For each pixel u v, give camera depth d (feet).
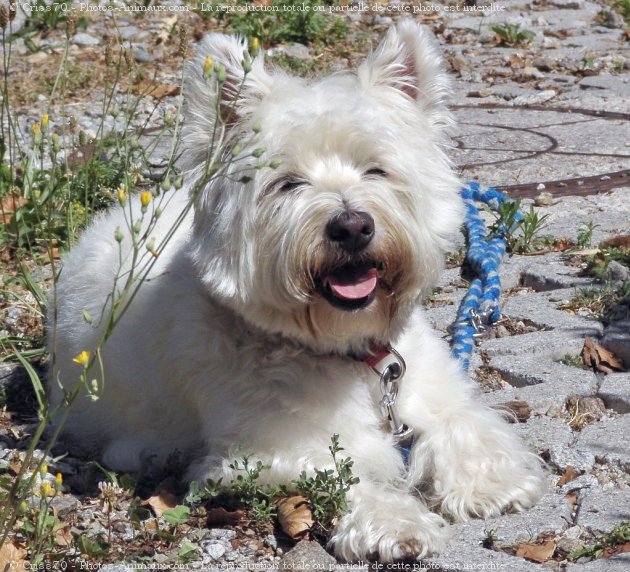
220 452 22.04
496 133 49.83
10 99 57.06
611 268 31.63
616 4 81.92
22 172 41.60
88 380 25.99
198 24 72.33
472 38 73.26
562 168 43.16
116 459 24.75
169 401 24.11
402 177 21.59
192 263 23.18
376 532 19.30
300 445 21.56
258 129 19.15
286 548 19.99
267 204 21.29
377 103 22.24
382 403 22.70
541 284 32.42
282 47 68.13
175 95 57.67
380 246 20.92
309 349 22.21
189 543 19.89
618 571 18.03
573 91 58.23
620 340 27.84
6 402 28.66
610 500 20.84
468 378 26.08
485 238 34.60
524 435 23.97
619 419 24.49
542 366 27.20
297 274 20.84
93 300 26.11
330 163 21.36
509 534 20.07
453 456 22.22
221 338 22.15
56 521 20.74
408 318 22.91
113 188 38.06
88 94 58.85
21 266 31.01
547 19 77.97
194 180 22.38
